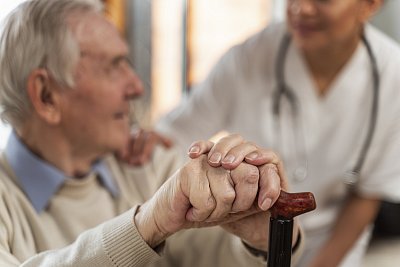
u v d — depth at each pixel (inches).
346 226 70.4
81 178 49.3
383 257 85.4
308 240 72.5
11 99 46.3
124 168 53.3
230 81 71.5
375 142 69.1
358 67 68.0
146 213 35.3
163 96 122.7
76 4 46.5
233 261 45.9
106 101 47.4
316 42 62.1
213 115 73.2
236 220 39.5
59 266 35.9
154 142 55.2
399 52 69.5
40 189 46.4
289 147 71.6
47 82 45.8
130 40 118.6
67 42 45.1
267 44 70.5
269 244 32.0
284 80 70.2
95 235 36.1
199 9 122.2
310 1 60.1
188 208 34.3
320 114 70.0
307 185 72.0
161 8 119.3
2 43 45.5
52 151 47.4
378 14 115.3
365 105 68.9
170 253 51.0
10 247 42.9
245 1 124.5
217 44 124.7
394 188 68.4
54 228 46.4
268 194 32.3
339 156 70.4
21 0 47.1
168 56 122.0
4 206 43.3
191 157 34.3
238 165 33.5
